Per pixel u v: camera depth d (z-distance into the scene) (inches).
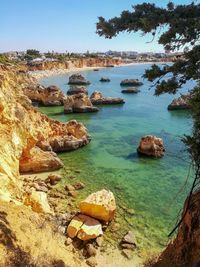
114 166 1365.7
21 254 519.2
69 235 789.9
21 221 639.8
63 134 1644.9
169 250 555.2
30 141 1205.1
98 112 2549.2
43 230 683.4
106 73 6299.2
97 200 887.7
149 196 1076.5
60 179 1180.5
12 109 1129.4
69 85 4318.4
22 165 1222.9
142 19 359.6
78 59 7509.8
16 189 866.8
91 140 1753.2
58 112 2529.5
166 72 411.8
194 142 412.5
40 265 521.3
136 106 2824.8
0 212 624.4
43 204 870.4
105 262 731.4
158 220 920.9
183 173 1275.8
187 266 465.7
